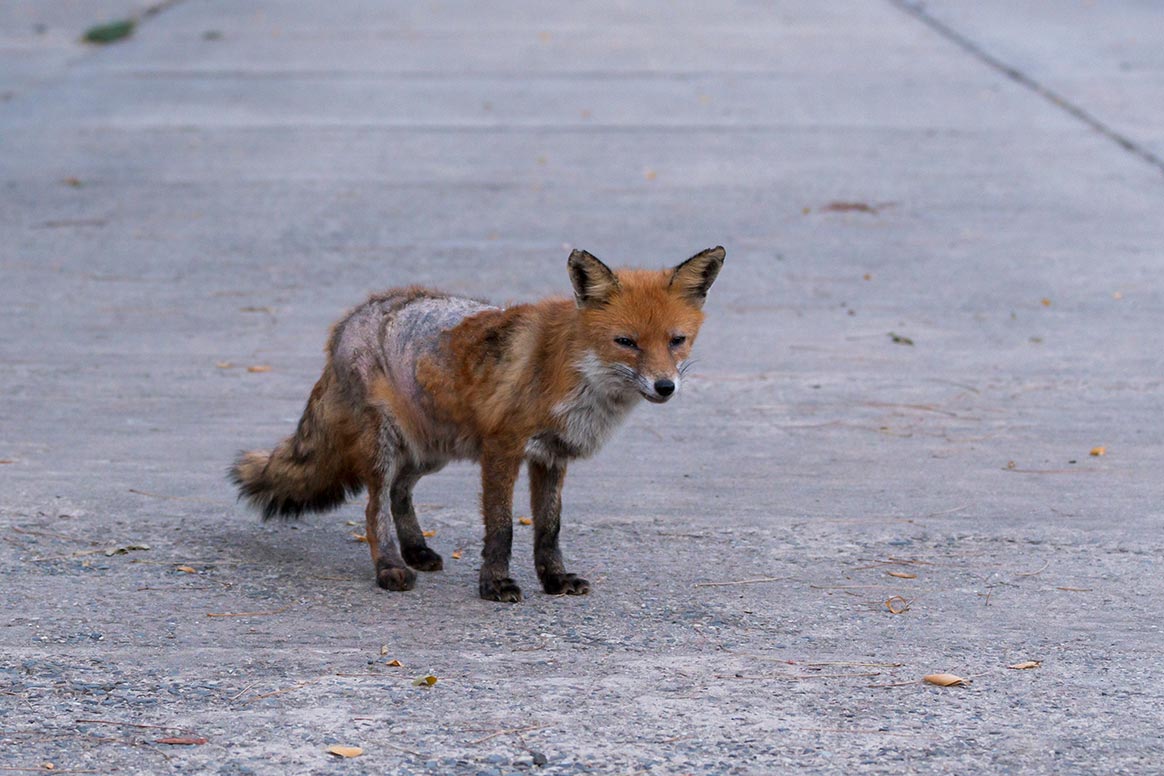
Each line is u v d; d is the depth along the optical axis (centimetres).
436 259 1866
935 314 1673
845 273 1838
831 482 1170
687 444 1271
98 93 2991
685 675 794
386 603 913
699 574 970
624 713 740
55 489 1125
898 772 676
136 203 2162
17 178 2303
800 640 851
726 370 1483
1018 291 1764
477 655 823
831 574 970
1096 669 806
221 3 4466
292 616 885
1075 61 3350
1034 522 1075
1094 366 1488
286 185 2272
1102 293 1753
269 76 3173
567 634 859
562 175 2344
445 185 2277
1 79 3134
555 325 903
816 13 4256
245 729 718
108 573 951
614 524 1074
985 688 778
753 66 3309
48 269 1828
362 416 944
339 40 3675
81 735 709
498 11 4266
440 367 927
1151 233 2017
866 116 2786
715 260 906
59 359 1485
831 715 741
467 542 1047
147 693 761
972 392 1409
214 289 1747
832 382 1443
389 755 689
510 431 903
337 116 2778
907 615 894
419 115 2791
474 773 671
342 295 1717
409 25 3959
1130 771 678
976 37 3722
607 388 896
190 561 983
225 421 1307
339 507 1073
